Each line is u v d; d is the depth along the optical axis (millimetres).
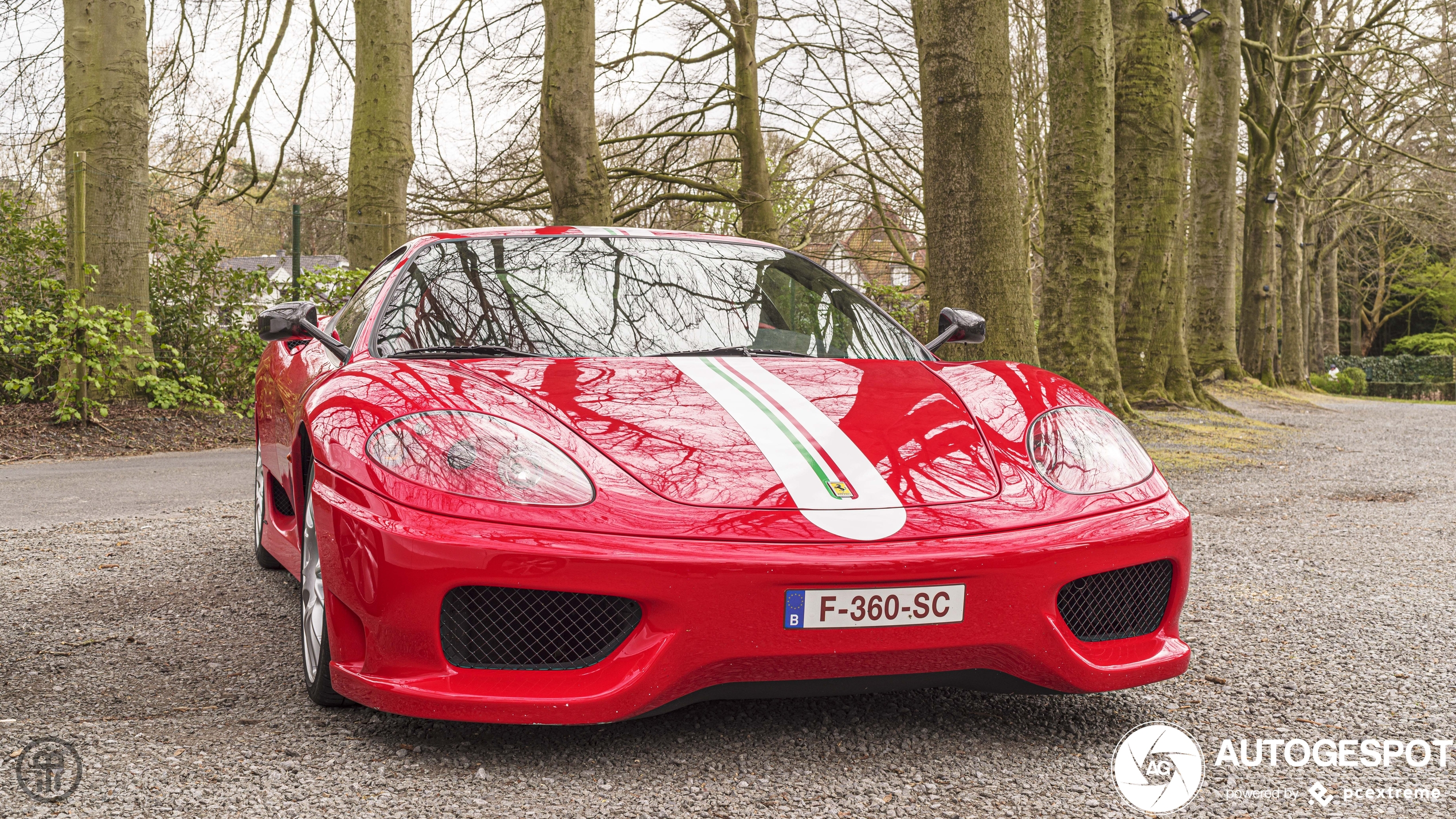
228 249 9891
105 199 8680
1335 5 24125
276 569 3980
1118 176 12562
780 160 18375
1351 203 29547
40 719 2342
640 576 1956
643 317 3023
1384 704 2594
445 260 3240
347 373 2596
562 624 2037
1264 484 7086
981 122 6449
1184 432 10211
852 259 19969
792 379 2654
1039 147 20469
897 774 2094
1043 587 2109
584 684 2004
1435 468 8039
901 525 2072
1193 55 20312
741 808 1920
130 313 8594
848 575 1980
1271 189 23734
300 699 2508
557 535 1982
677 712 2436
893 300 15648
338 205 13828
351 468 2178
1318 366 39000
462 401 2332
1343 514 5750
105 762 2074
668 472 2129
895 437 2346
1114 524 2232
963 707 2512
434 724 2322
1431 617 3479
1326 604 3668
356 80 10102
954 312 3439
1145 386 13500
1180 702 2602
